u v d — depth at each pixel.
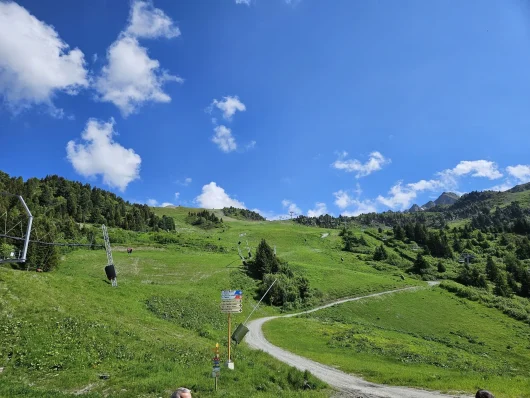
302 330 67.62
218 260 130.25
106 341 28.44
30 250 80.31
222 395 20.05
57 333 27.83
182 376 22.53
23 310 30.80
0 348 24.17
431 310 105.38
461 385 26.62
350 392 25.42
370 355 50.22
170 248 154.75
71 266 102.12
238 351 33.66
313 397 22.59
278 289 103.19
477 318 100.06
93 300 43.38
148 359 26.12
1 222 83.31
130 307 48.53
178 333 40.69
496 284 149.12
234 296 27.02
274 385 24.28
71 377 21.39
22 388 17.28
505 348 77.19
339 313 97.00
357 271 155.50
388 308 104.44
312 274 131.62
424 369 42.62
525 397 22.95
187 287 94.88
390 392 25.61
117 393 19.31
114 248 141.50
